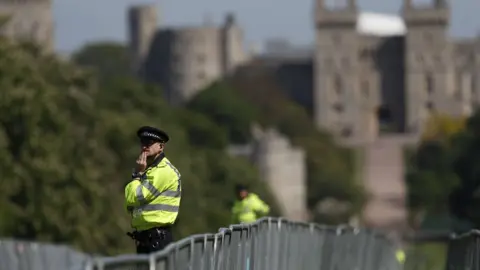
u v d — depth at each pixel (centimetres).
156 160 5828
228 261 6500
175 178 5822
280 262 8550
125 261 4681
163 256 5041
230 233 6562
